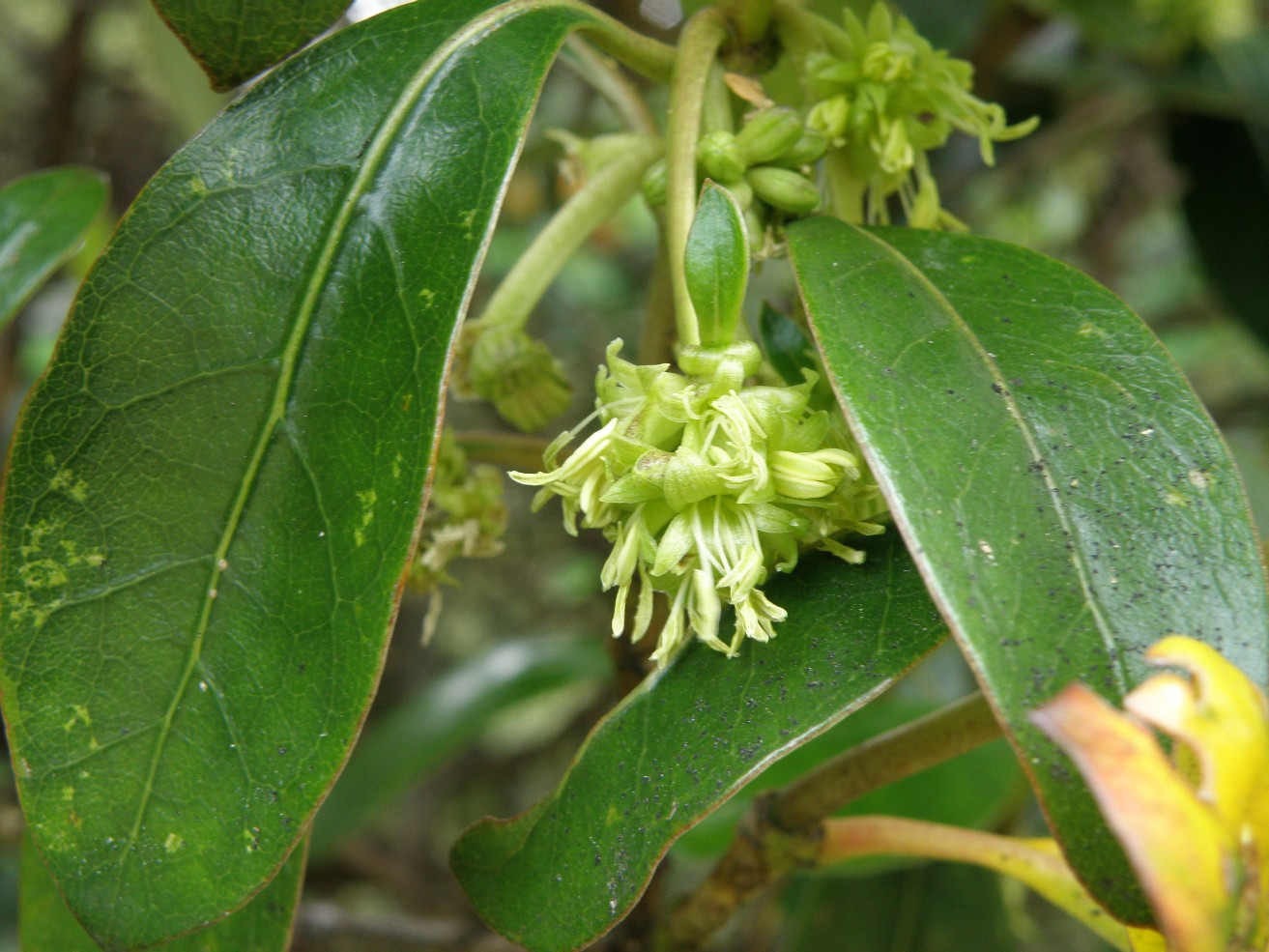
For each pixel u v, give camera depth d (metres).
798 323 0.20
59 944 0.19
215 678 0.15
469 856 0.16
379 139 0.16
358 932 0.34
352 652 0.14
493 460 0.21
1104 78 0.39
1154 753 0.10
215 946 0.18
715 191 0.14
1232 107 0.37
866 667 0.14
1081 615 0.13
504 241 0.50
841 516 0.15
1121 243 0.59
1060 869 0.19
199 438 0.15
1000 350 0.14
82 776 0.15
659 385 0.14
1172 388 0.14
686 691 0.15
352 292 0.15
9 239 0.23
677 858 0.31
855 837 0.20
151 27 0.36
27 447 0.15
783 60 0.21
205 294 0.15
